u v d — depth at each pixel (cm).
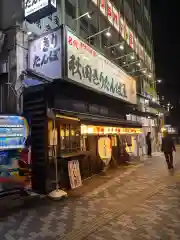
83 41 863
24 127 666
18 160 668
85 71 866
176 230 454
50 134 755
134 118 1823
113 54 1576
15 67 749
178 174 1055
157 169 1216
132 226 477
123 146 1461
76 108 973
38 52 778
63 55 723
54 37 746
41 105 747
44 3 693
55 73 737
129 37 1917
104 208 596
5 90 783
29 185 701
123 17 1806
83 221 509
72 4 1125
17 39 757
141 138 1950
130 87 1433
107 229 464
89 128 929
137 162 1509
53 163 760
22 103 755
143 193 738
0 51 773
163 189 784
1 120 618
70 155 836
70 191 781
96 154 1102
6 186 630
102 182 916
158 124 2573
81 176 941
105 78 1054
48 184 725
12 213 566
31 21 788
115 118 1309
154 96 2639
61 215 550
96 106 1164
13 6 787
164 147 1220
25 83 757
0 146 607
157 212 556
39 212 573
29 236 440
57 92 830
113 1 1628
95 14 1346
